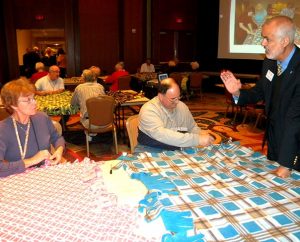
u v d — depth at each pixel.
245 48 8.62
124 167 1.54
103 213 1.12
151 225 1.05
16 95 1.68
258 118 5.36
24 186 1.38
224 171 1.49
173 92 2.04
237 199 1.21
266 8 7.96
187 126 2.29
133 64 9.39
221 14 9.04
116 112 5.09
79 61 8.58
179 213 1.09
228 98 6.04
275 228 1.02
